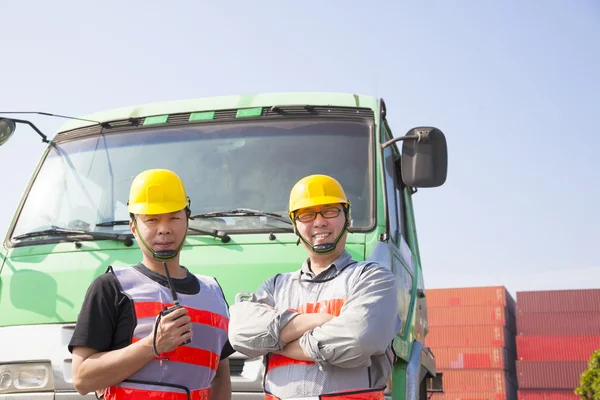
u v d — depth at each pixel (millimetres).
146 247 3127
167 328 2852
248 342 3148
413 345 5672
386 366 3273
